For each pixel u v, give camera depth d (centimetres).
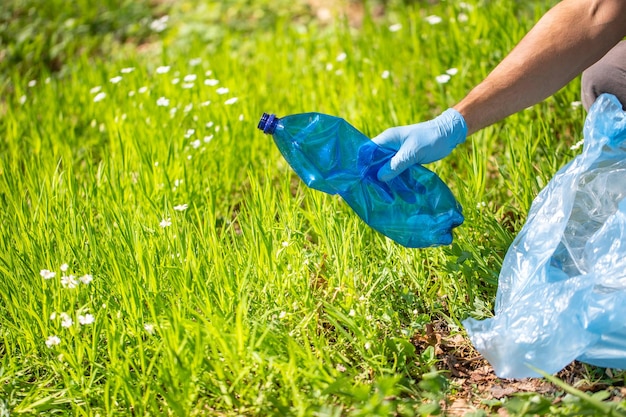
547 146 240
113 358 197
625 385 196
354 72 290
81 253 217
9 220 231
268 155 263
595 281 195
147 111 282
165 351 196
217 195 252
